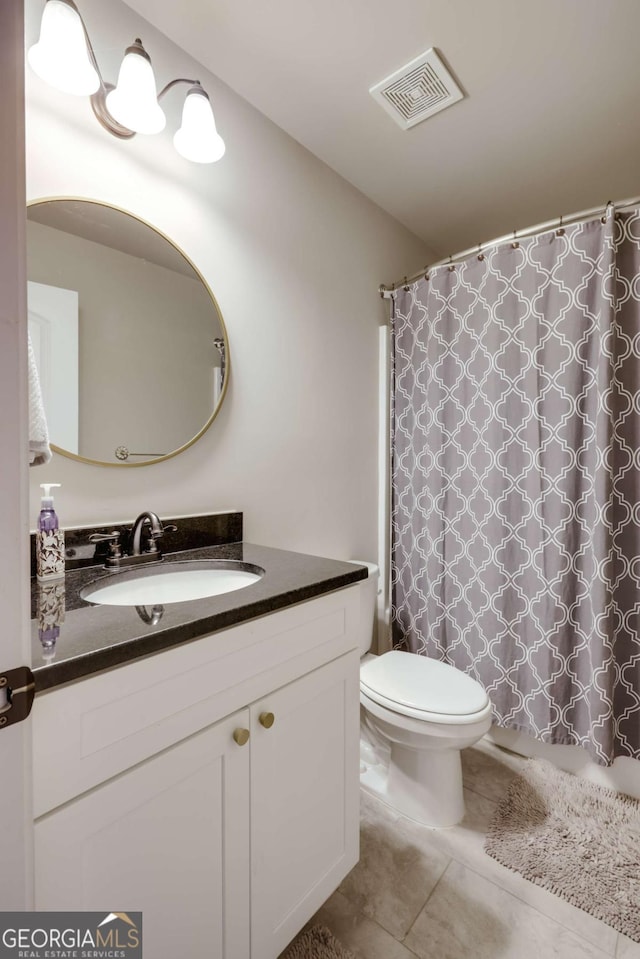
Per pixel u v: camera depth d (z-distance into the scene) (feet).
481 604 5.74
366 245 6.64
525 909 3.63
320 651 3.21
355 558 6.57
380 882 3.88
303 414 5.63
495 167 5.94
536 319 5.22
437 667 5.08
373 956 3.27
